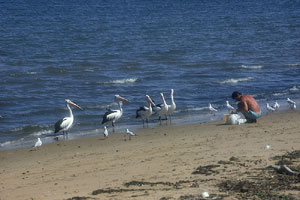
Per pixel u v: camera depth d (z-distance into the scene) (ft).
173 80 114.32
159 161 47.37
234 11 309.01
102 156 53.72
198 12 304.91
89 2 365.20
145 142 60.54
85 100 94.89
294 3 357.00
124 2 368.68
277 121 68.03
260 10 313.12
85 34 202.59
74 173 46.16
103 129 73.82
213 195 33.37
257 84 107.45
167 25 237.86
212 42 182.39
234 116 68.03
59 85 109.50
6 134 72.18
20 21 246.68
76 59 145.28
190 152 50.29
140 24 240.53
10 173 49.16
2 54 152.56
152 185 38.17
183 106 88.17
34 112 85.46
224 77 117.50
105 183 40.65
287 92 97.45
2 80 114.11
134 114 83.97
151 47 169.78
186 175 40.37
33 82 112.37
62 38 190.29
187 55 152.76
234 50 162.40
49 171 48.37
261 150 47.73
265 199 31.68
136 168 45.29
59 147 62.23
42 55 152.15
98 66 134.82
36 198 37.99
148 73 124.16
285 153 45.44
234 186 35.29
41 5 337.52
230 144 52.65
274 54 153.17
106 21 252.21
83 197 36.04
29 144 65.62
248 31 214.28
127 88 106.11
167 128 70.49
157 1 380.58
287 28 222.69
